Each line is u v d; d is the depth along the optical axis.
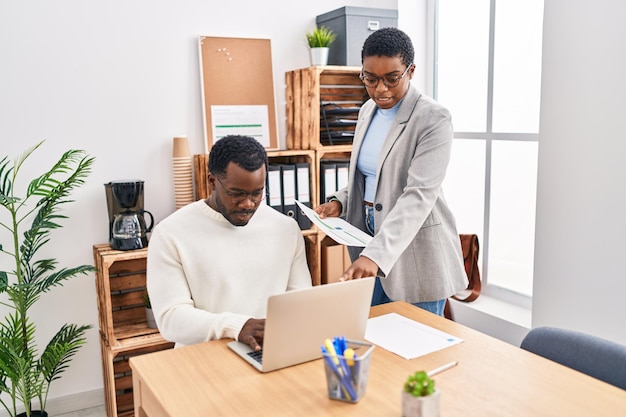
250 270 1.83
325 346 1.34
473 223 3.55
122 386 3.04
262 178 1.72
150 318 2.96
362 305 1.54
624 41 2.24
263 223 1.89
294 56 3.38
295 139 3.34
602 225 2.40
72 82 2.83
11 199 2.46
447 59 3.63
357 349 1.38
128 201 2.78
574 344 1.62
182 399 1.33
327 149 3.22
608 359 1.55
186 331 1.67
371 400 1.32
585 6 2.37
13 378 2.54
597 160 2.39
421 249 2.14
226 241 1.82
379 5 3.54
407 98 2.08
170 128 3.08
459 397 1.33
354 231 1.99
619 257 2.35
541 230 2.64
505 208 3.32
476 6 3.40
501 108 3.30
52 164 2.84
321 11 3.43
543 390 1.36
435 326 1.77
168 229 1.78
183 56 3.07
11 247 2.79
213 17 3.12
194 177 3.16
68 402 2.98
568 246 2.54
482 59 3.40
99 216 2.96
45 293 2.89
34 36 2.73
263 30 3.27
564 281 2.57
